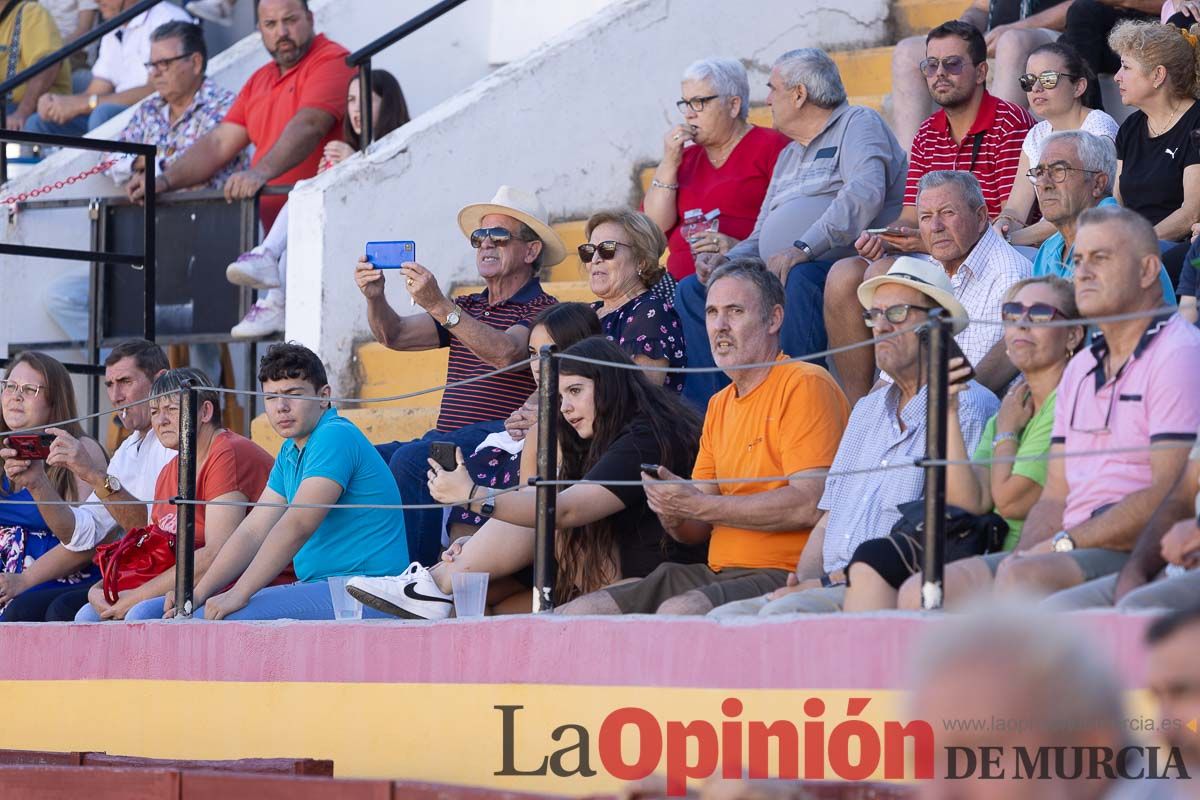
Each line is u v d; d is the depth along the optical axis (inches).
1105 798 342.6
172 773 730.2
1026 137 1076.5
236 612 866.8
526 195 1110.4
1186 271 866.1
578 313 919.7
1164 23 1023.0
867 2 1358.3
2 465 1104.8
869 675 612.7
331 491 889.5
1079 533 645.3
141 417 1078.4
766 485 805.2
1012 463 721.0
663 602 771.4
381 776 760.3
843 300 999.6
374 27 1668.3
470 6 1696.6
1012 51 1182.3
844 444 779.4
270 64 1462.8
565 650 701.9
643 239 1000.9
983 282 896.3
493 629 729.0
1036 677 335.6
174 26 1496.1
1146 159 995.3
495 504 801.6
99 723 887.1
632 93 1355.8
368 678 770.8
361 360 1293.1
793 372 812.6
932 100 1226.6
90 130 1652.3
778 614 652.7
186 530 879.7
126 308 1389.0
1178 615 397.4
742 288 820.0
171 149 1489.9
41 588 1048.8
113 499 1058.7
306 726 791.7
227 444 975.0
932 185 899.4
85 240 1419.8
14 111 1808.6
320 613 882.1
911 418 756.0
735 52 1373.0
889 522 740.7
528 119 1348.4
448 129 1328.7
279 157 1391.5
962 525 705.6
